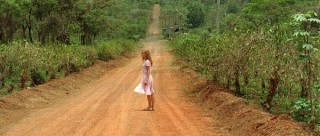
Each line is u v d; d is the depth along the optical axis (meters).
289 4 30.33
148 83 13.82
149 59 13.80
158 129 10.93
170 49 66.81
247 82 15.49
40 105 15.91
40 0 36.53
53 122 12.17
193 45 26.67
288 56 11.20
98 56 38.78
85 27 47.16
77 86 22.70
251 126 10.34
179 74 28.42
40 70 21.20
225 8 84.00
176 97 17.59
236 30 14.57
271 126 9.58
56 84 21.02
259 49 12.92
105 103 15.90
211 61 16.94
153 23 122.44
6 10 32.09
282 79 11.76
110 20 55.47
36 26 38.91
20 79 20.17
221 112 13.15
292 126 9.12
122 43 55.75
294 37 9.99
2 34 34.66
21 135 10.56
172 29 103.56
